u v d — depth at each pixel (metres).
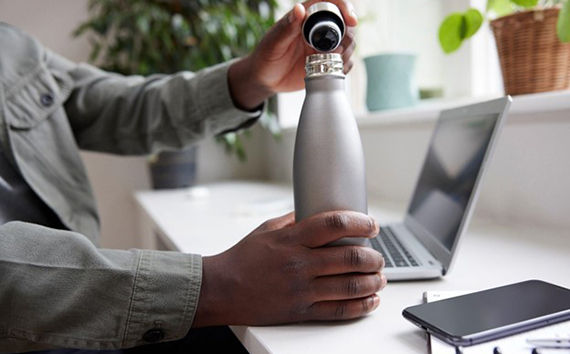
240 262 0.40
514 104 0.75
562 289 0.40
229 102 0.79
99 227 0.85
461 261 0.57
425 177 0.76
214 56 1.66
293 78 0.67
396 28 1.52
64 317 0.39
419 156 1.04
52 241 0.41
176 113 0.86
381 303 0.44
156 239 1.09
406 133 1.08
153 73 1.68
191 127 0.86
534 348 0.31
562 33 0.66
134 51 1.66
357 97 1.67
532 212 0.77
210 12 1.67
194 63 1.65
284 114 1.79
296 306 0.38
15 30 0.86
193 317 0.39
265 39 0.62
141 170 1.92
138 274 0.39
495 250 0.62
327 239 0.38
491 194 0.85
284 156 1.79
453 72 1.27
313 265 0.38
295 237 0.39
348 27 0.46
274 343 0.36
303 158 0.39
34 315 0.39
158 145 0.93
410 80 1.21
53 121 0.81
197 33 1.67
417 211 0.73
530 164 0.77
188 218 1.00
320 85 0.39
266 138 2.01
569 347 0.31
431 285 0.49
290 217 0.46
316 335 0.37
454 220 0.53
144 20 1.56
